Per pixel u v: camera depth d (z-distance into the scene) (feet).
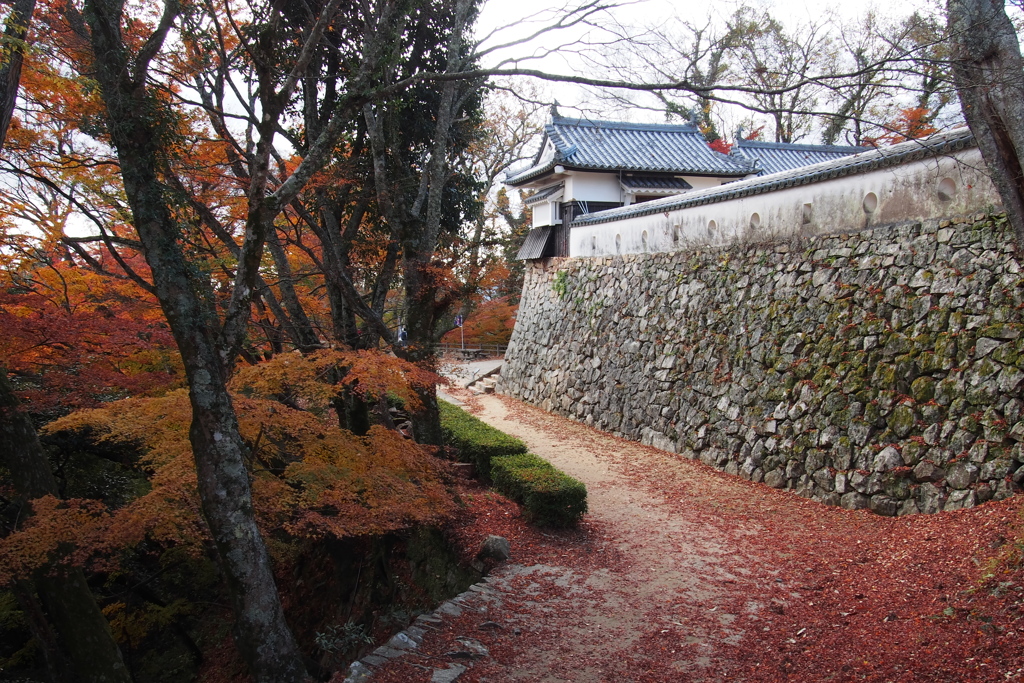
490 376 80.53
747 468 34.32
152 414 20.62
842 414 29.60
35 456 21.54
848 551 23.65
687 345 41.93
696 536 26.81
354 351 25.20
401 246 29.60
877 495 26.91
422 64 34.24
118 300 29.84
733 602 20.75
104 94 17.16
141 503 18.19
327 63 31.73
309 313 38.11
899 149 29.14
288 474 21.44
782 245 36.11
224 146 28.58
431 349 30.19
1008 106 17.51
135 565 31.19
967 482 23.75
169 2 17.49
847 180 32.07
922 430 26.00
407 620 27.61
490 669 17.10
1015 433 22.74
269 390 22.48
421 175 32.91
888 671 15.39
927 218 28.17
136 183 17.13
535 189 71.15
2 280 27.12
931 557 21.02
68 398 25.02
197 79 26.43
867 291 30.17
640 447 42.93
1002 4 17.34
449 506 24.02
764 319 36.01
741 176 60.95
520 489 29.78
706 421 38.52
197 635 33.12
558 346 59.57
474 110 37.17
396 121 29.50
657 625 19.51
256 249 17.48
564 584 22.70
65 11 20.98
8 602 27.73
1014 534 19.43
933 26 17.49
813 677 15.78
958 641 16.03
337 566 31.73
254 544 16.52
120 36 17.83
